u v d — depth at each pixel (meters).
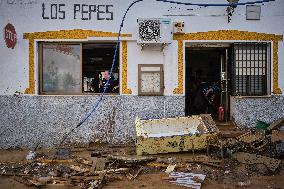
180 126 9.59
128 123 9.91
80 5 9.84
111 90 10.18
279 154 8.23
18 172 7.82
